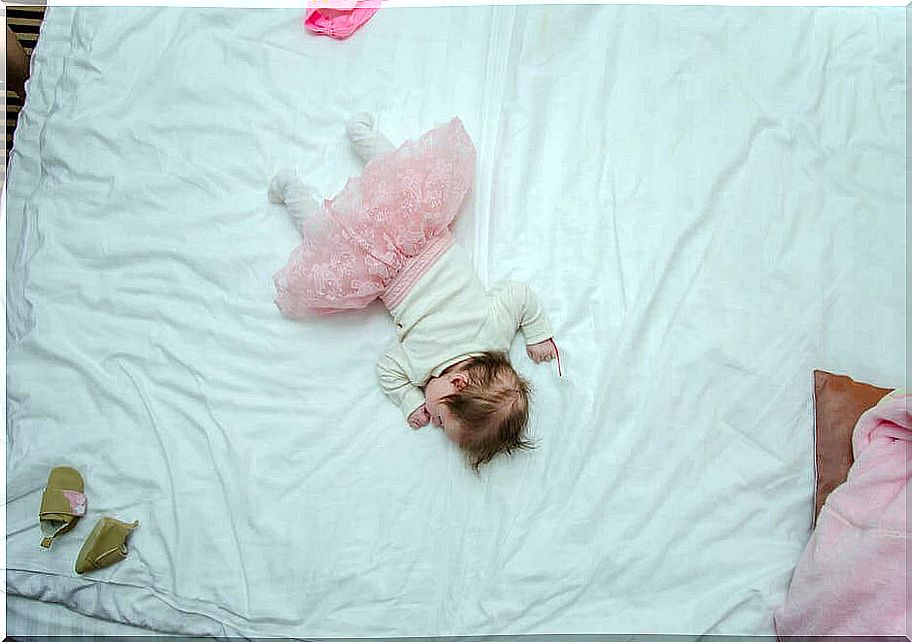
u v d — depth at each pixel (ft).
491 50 5.34
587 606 4.44
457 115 5.22
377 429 4.73
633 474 4.63
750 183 5.11
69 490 4.53
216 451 4.65
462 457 4.66
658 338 4.84
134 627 4.36
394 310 4.80
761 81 5.30
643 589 4.47
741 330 4.86
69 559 4.48
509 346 4.83
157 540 4.52
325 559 4.50
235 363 4.80
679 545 4.53
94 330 4.86
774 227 5.04
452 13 5.41
